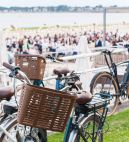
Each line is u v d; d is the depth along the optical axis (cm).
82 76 809
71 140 439
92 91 748
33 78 584
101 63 1000
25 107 380
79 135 446
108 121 754
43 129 414
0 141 425
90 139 459
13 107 435
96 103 455
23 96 383
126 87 806
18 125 432
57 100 387
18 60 590
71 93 425
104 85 768
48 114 388
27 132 427
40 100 382
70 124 444
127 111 841
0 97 429
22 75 406
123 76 809
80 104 443
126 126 730
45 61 591
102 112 472
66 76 592
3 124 430
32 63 583
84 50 835
